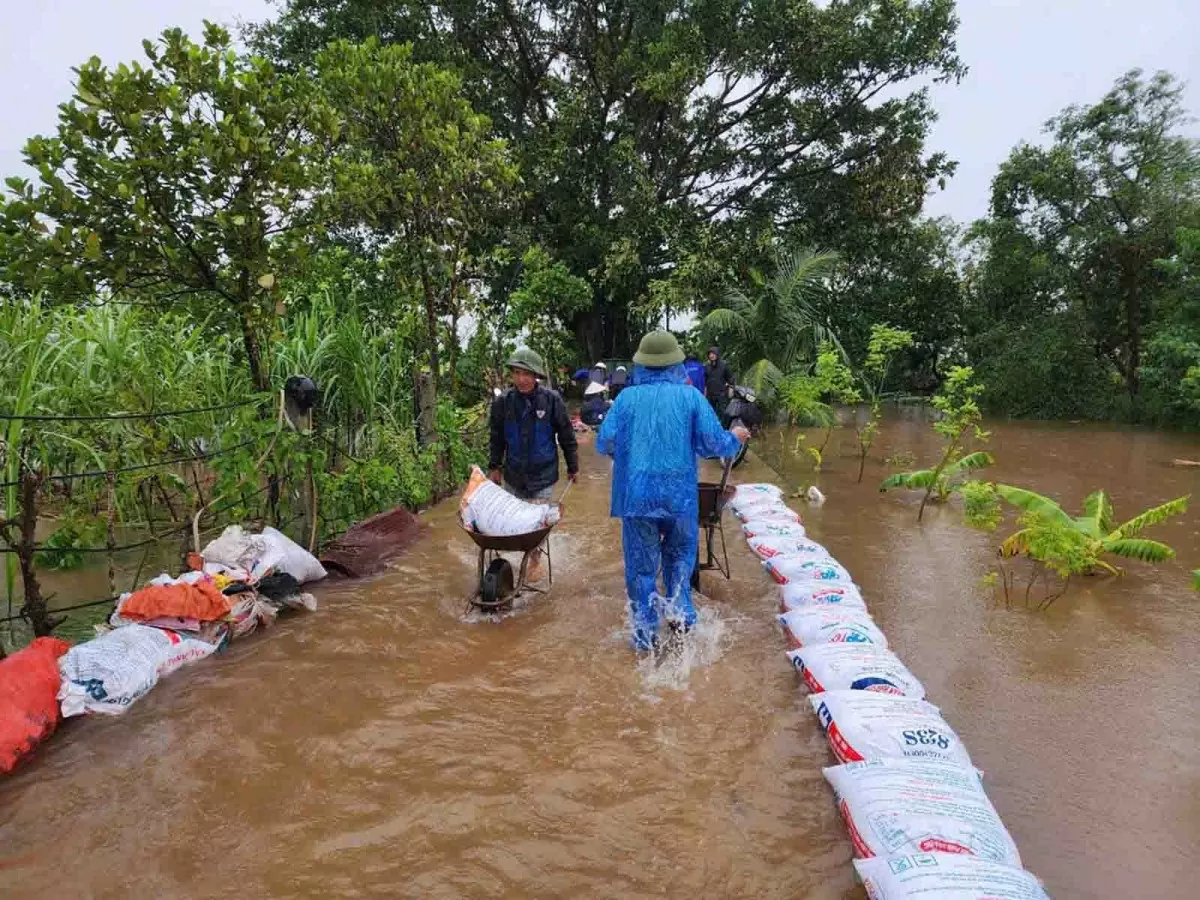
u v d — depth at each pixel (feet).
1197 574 16.38
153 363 17.58
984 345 67.46
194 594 13.53
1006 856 7.80
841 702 10.61
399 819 9.11
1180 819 9.28
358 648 13.97
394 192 24.58
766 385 47.03
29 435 14.99
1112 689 12.65
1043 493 29.43
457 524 22.91
